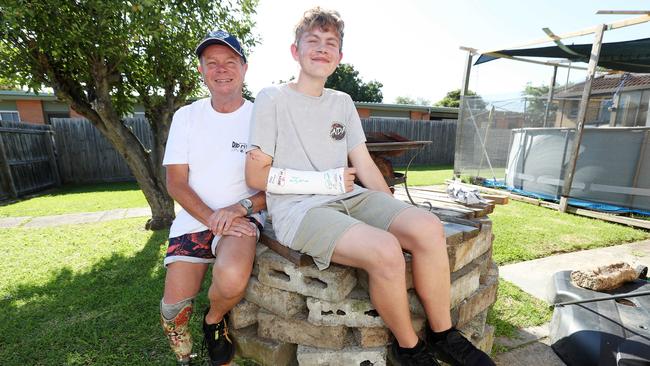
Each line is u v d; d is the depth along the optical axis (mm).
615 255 3211
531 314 2141
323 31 1441
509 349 1812
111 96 3830
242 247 1428
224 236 1483
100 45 3008
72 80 3512
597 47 4641
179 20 3402
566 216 4719
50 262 2992
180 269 1565
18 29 2779
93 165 8578
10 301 2303
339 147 1612
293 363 1602
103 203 5664
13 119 11023
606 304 1852
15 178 6418
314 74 1478
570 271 2285
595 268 2121
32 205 5555
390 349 1411
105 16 2840
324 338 1421
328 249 1271
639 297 1914
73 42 2982
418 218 1327
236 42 1706
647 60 6848
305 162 1527
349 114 1705
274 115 1473
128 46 3230
